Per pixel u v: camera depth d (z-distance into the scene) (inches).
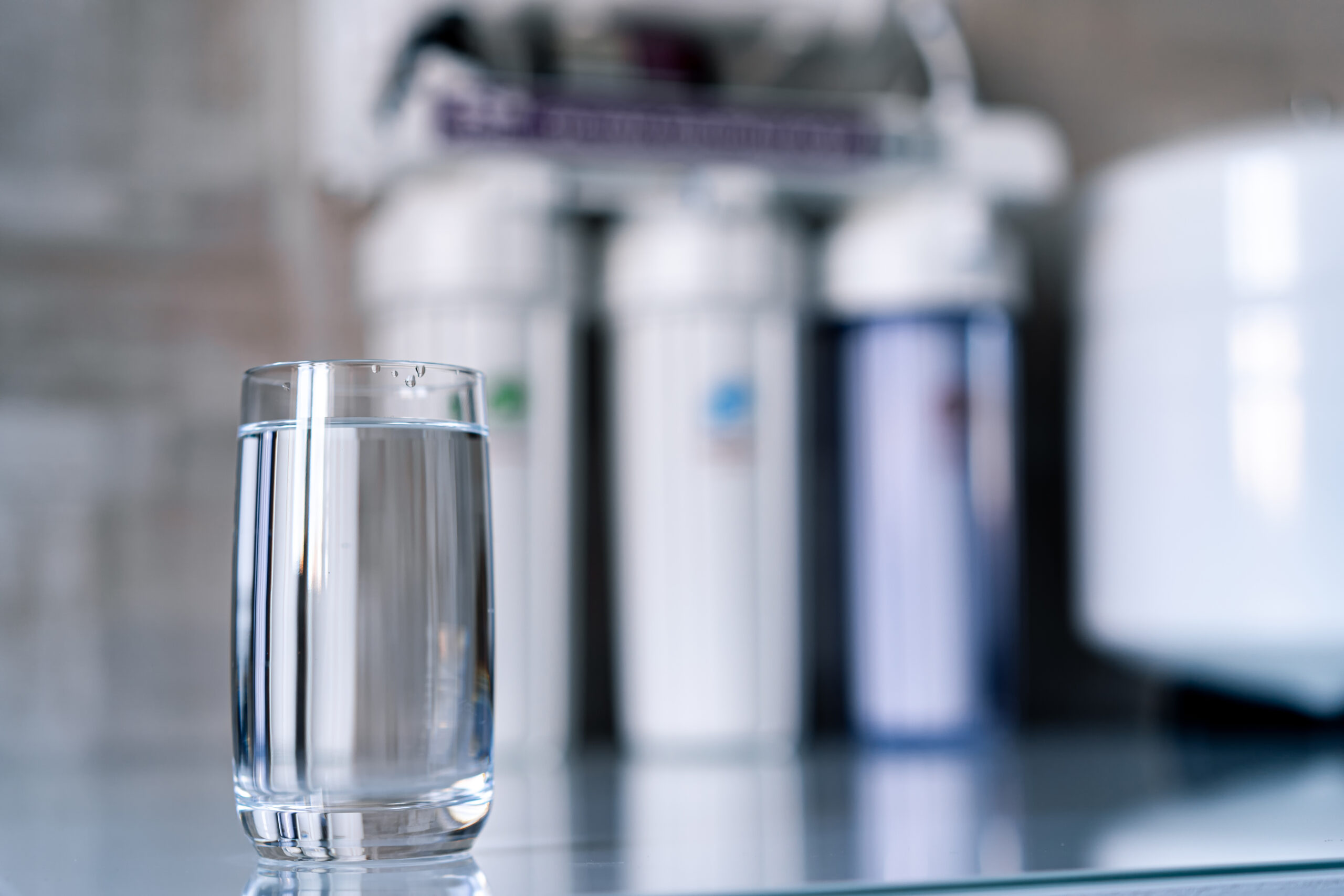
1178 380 25.7
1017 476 26.8
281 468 11.6
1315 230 24.6
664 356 24.6
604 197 24.6
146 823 16.6
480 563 12.1
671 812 17.1
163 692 26.4
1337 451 24.4
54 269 26.2
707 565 24.5
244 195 27.3
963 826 15.3
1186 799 17.9
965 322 25.5
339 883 11.1
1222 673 26.7
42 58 26.4
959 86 26.3
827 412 27.1
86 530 26.1
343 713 11.4
